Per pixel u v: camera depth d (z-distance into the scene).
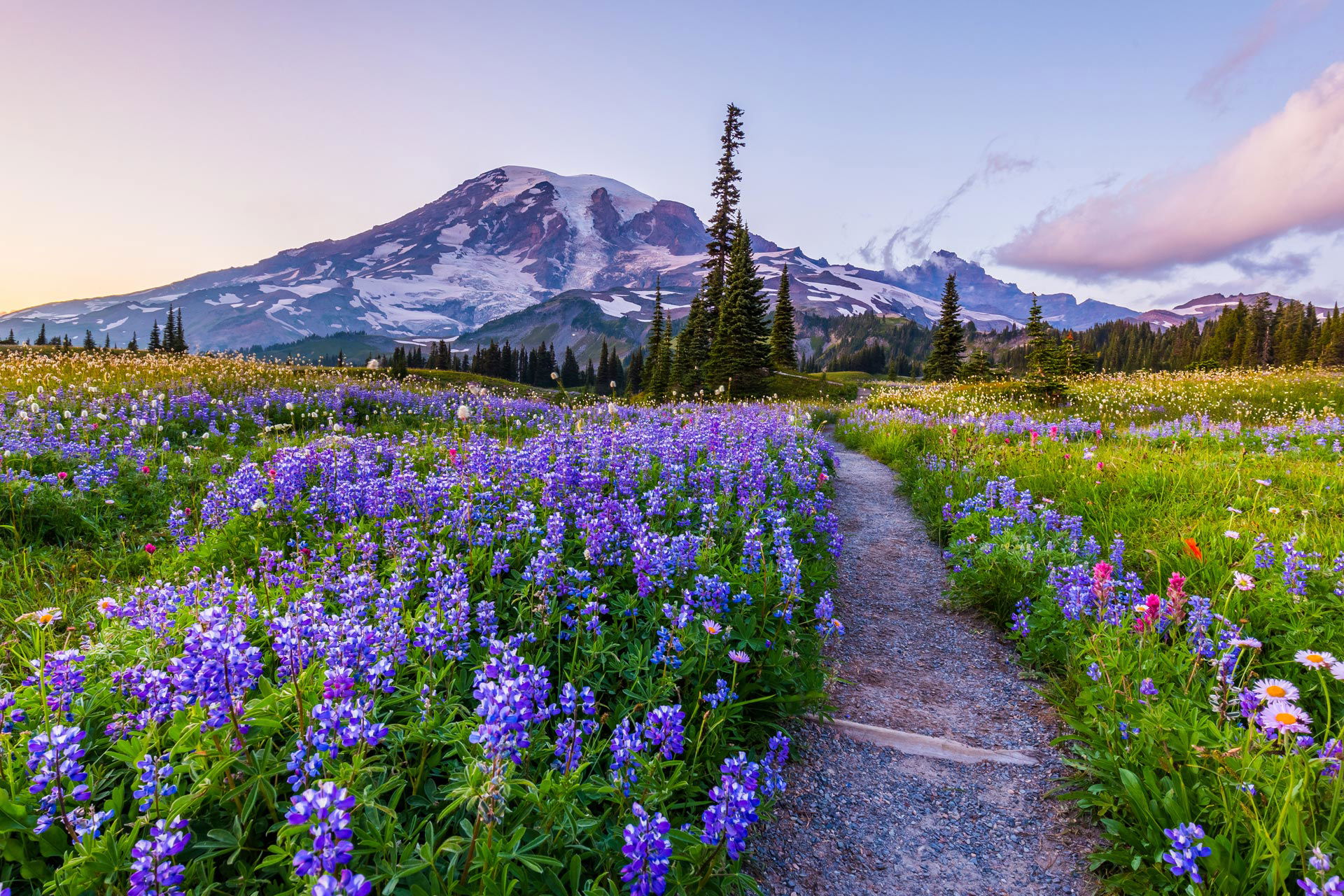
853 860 3.79
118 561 6.11
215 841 2.67
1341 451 11.99
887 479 15.20
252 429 13.66
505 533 5.89
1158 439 15.46
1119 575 6.39
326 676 3.09
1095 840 3.80
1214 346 113.19
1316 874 2.68
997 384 33.75
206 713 2.92
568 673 4.20
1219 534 6.82
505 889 2.57
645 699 4.05
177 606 4.37
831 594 7.76
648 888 2.50
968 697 5.59
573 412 17.97
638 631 4.79
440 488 6.43
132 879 2.23
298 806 2.18
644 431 11.56
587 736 3.62
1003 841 3.92
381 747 3.33
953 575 8.04
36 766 2.67
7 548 6.18
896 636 6.82
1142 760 3.77
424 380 33.28
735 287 48.66
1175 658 4.57
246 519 6.49
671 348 61.62
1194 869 2.85
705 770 3.87
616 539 5.66
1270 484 8.55
